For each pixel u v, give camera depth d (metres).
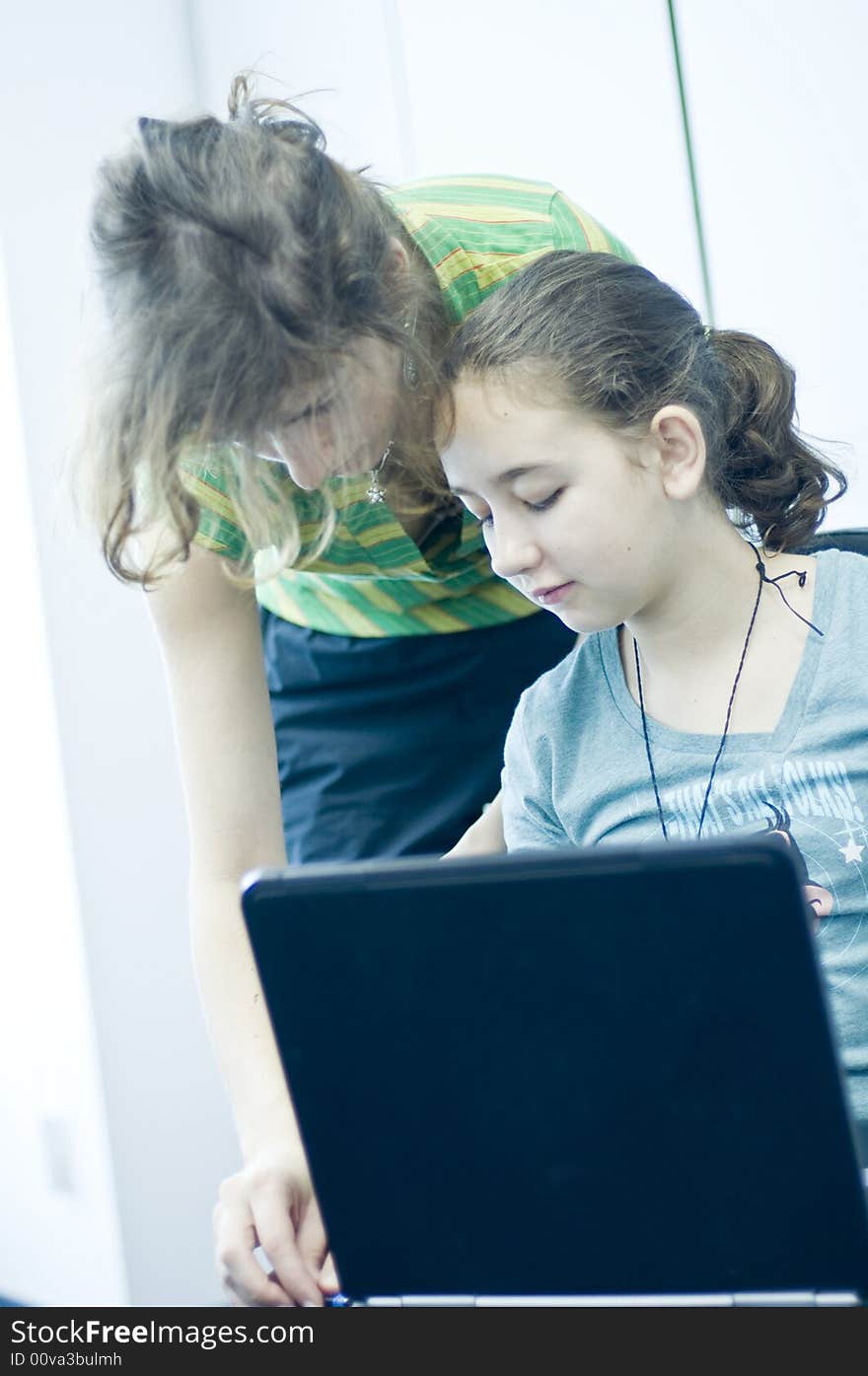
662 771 1.43
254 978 1.37
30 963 2.96
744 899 0.69
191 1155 2.97
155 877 2.93
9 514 2.84
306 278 1.08
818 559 1.42
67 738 2.82
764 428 1.48
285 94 2.85
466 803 2.04
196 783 1.49
